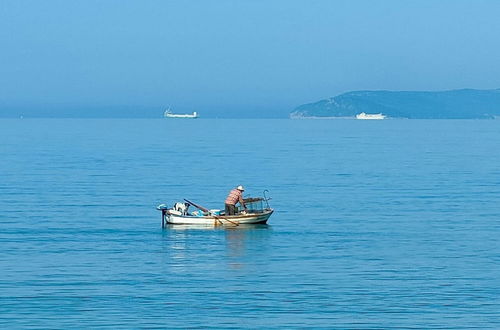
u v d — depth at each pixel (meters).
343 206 134.88
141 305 73.75
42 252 95.25
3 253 94.50
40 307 73.06
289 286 80.00
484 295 76.81
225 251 96.56
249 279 82.69
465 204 137.50
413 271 85.75
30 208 131.50
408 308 73.06
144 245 100.38
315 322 69.50
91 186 164.25
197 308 73.06
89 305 73.69
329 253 95.00
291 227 113.44
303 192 155.25
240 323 69.19
